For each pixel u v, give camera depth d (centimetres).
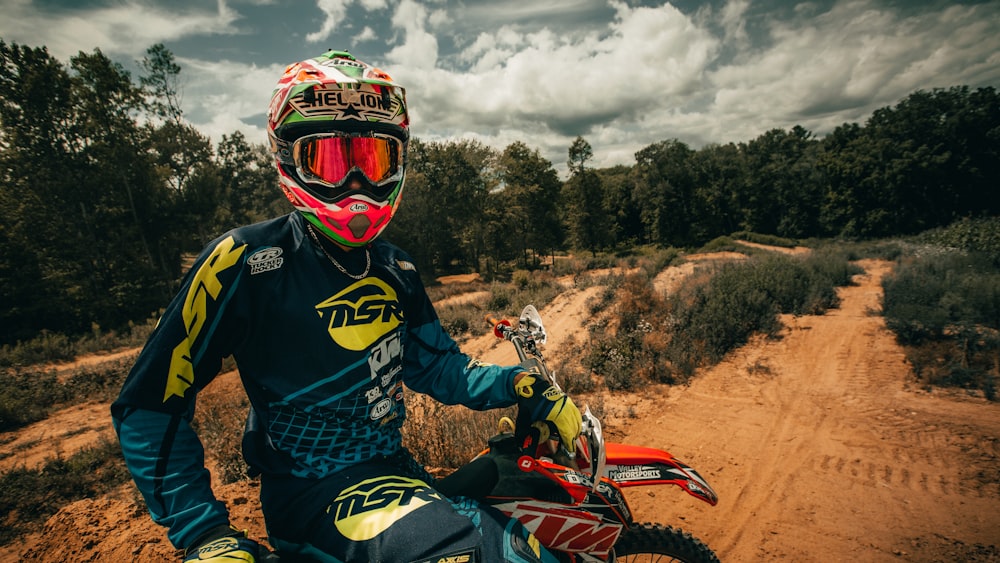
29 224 3084
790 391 739
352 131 116
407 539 110
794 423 630
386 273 138
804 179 7144
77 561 305
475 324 1611
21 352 1989
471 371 166
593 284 1845
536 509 170
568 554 188
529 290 2092
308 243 125
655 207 7319
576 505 176
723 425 636
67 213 3353
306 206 118
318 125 114
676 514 432
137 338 2391
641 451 211
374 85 119
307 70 118
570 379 834
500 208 4622
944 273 1359
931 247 2311
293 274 120
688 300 1209
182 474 107
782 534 403
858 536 395
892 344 872
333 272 125
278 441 123
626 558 268
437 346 163
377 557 109
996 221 2484
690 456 555
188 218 3631
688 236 7100
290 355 119
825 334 974
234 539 104
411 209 4553
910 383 717
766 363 870
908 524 407
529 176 4750
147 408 105
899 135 5997
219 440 717
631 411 698
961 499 435
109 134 3341
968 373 690
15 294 2773
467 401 165
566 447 158
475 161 4588
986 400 632
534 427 173
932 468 491
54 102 3159
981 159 5600
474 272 5006
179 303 108
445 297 2798
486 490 167
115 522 338
